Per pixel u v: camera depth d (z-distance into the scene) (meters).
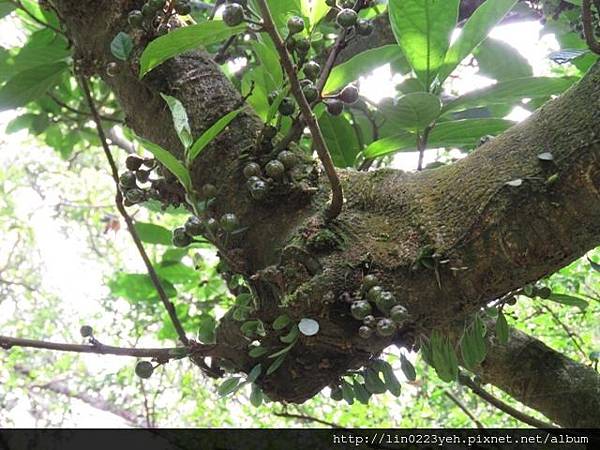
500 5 1.66
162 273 2.74
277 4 1.60
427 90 1.82
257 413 6.15
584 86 1.25
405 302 1.33
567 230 1.23
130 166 1.57
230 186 1.50
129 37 1.61
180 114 1.33
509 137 1.34
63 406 7.38
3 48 2.32
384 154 1.97
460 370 2.18
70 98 3.12
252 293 1.44
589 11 1.23
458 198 1.33
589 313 3.82
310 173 1.48
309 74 1.41
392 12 1.68
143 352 1.49
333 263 1.35
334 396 1.56
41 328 8.14
